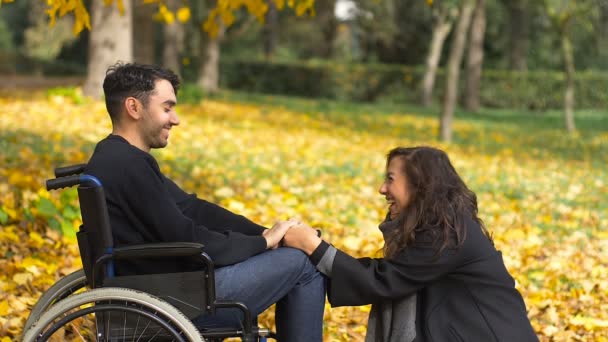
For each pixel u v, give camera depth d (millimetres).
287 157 12461
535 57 42219
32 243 5984
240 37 43250
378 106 31625
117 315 3299
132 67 3559
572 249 7523
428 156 3586
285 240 3650
